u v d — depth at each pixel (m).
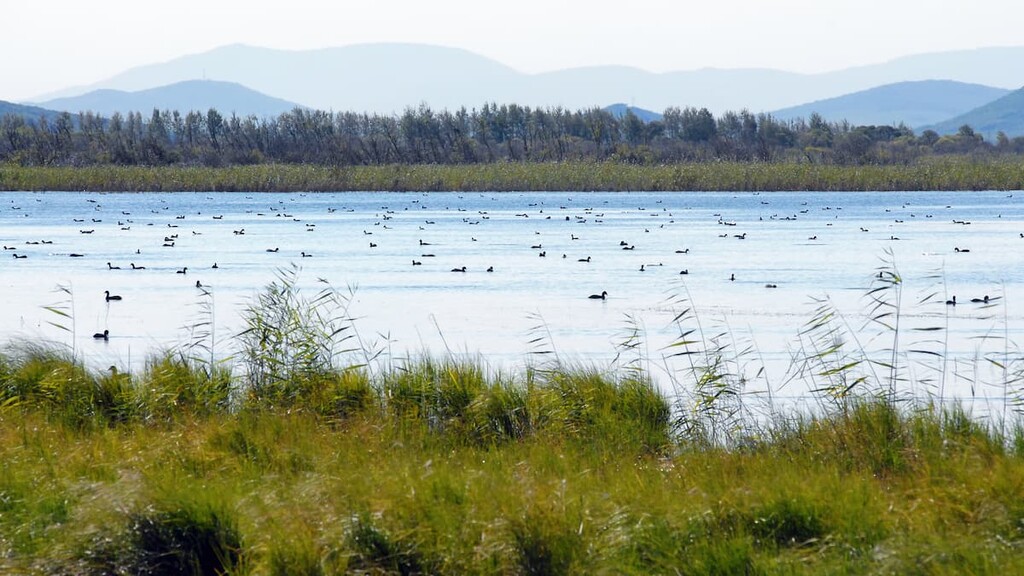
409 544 22.14
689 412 39.12
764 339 64.75
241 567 22.05
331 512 23.53
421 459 30.00
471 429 35.34
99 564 22.31
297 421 34.47
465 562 21.73
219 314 75.56
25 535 23.83
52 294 86.75
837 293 85.69
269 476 27.12
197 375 40.53
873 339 60.22
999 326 68.94
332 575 21.38
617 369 47.09
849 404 35.81
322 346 42.66
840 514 23.67
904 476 27.84
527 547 21.95
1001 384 49.06
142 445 31.42
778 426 35.78
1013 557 21.50
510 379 38.75
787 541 23.02
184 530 22.84
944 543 22.22
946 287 87.88
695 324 70.62
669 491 26.05
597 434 34.94
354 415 36.78
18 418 35.03
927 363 55.62
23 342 48.06
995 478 25.38
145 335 66.81
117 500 23.70
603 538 22.52
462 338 66.12
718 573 21.59
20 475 27.73
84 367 40.94
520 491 24.77
